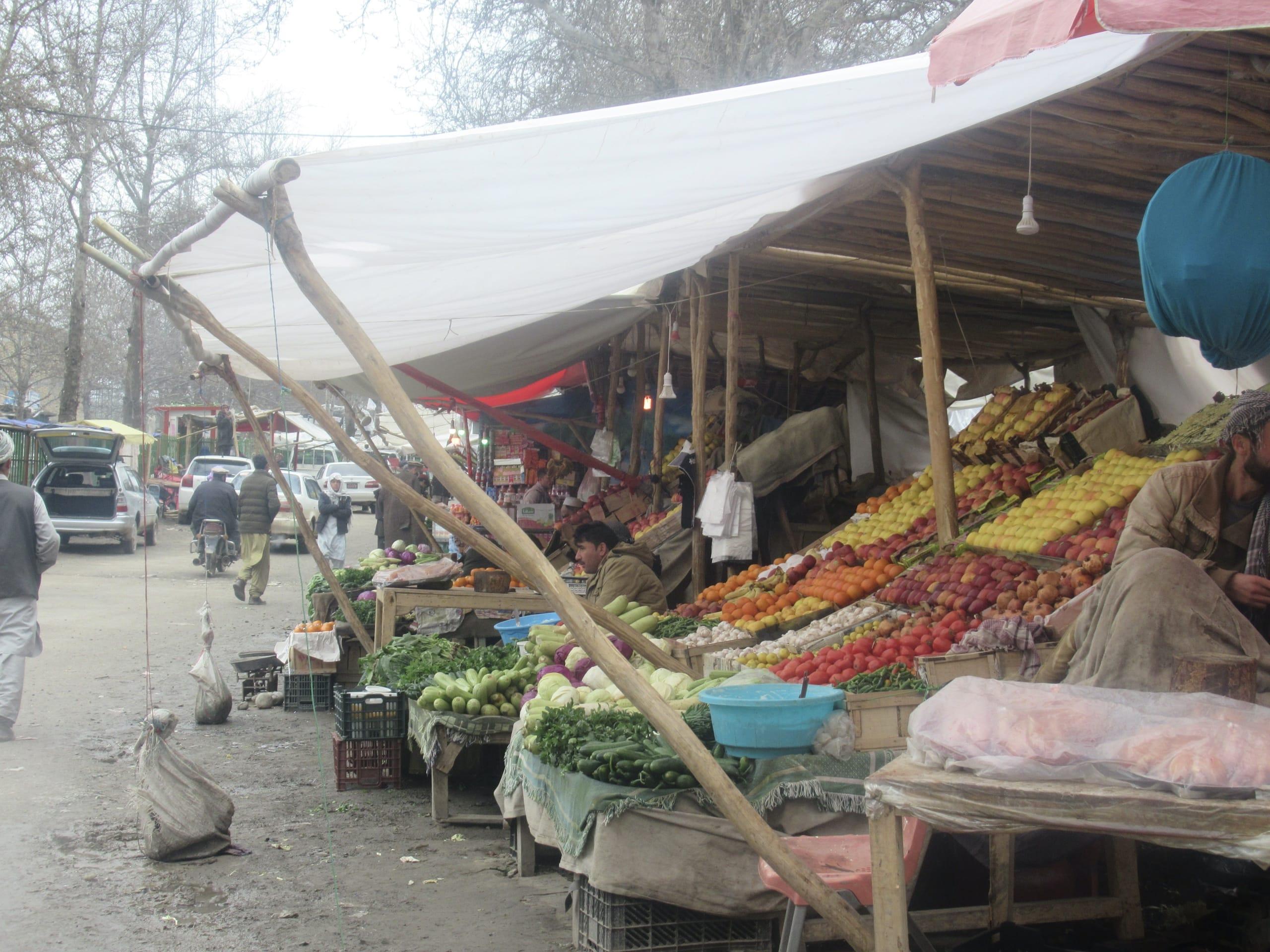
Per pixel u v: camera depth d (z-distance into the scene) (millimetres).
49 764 7312
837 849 3498
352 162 3744
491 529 3133
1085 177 6508
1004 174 6355
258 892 5133
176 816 5582
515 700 6285
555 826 4652
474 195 4523
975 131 5836
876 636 5965
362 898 5070
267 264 5184
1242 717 2633
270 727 8844
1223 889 4699
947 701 2871
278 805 6641
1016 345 13078
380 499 19703
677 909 4195
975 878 4637
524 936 4602
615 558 8086
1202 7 2689
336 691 7238
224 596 17250
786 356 13297
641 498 12719
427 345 9320
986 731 2707
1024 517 6574
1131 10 2738
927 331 6484
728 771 4242
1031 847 4352
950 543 6809
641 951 4148
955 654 4707
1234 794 2406
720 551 9211
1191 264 3766
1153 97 5098
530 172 4340
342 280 5812
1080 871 4492
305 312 6582
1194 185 3840
